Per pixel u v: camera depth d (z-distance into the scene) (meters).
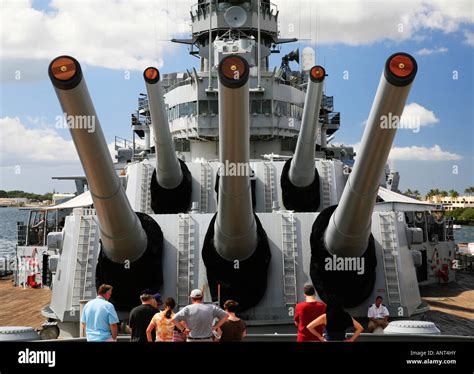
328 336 6.58
